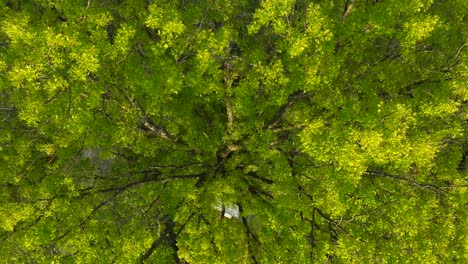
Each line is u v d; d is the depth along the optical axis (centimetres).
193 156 1661
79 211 1382
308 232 1566
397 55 1358
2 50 1298
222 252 1472
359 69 1349
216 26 1402
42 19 1292
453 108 1153
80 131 1191
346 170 1176
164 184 1622
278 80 1136
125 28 1087
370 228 1389
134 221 1483
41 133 1426
